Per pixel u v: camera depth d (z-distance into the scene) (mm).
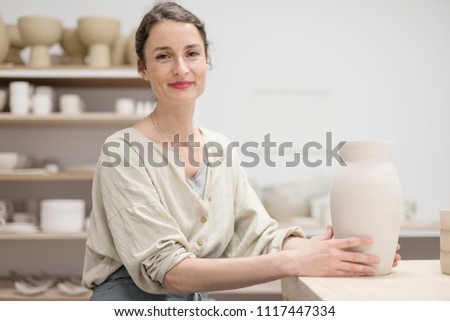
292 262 1308
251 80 3734
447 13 3756
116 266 1654
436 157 3742
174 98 1636
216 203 1749
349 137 3730
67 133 3639
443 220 1310
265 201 3373
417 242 3639
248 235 1757
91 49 3258
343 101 3740
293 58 3744
